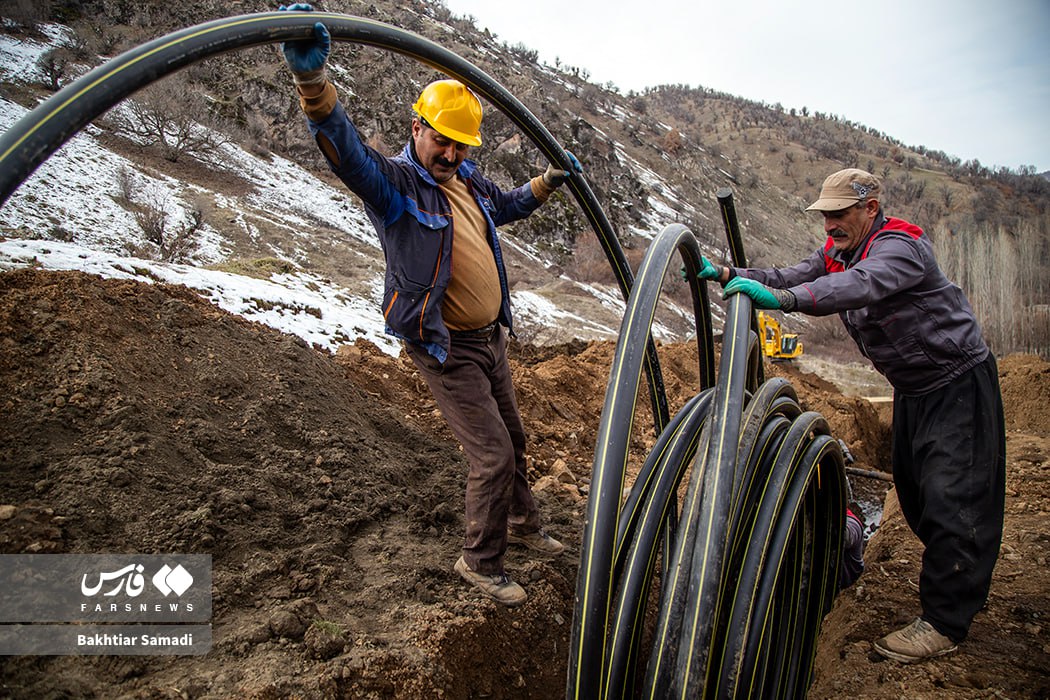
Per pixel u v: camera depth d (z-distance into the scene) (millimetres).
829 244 3445
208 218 24406
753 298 2742
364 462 4031
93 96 1638
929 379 3244
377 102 45594
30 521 2730
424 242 2785
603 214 3635
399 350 6457
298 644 2623
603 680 2367
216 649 2531
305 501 3498
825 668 3607
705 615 2145
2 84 29922
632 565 2545
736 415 2420
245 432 3809
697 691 2100
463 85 2879
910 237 3076
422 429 5094
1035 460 5738
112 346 3824
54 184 21234
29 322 3682
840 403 10461
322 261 24047
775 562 2713
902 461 3547
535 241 44875
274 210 29344
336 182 37688
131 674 2367
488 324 3107
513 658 3152
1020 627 3510
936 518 3172
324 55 2240
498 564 3217
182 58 1801
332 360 5348
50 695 2193
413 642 2816
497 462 3053
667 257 2605
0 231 16391
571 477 5285
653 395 3787
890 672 3254
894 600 3889
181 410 3703
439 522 3748
